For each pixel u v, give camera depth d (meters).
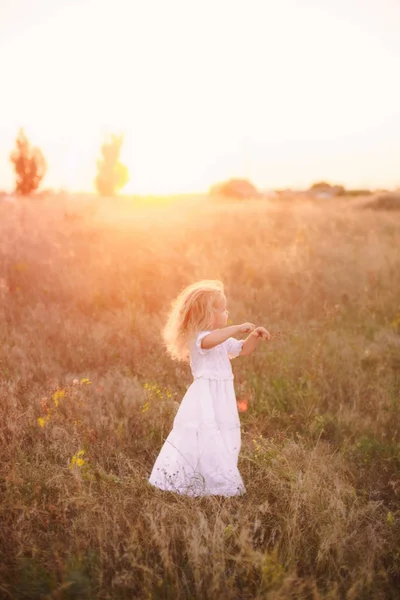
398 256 10.36
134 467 4.00
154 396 4.98
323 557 2.97
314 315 8.08
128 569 2.89
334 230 12.87
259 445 4.06
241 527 3.19
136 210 14.52
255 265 9.71
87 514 3.22
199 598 2.71
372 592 2.80
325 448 4.43
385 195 20.59
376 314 8.14
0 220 11.39
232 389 3.78
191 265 9.62
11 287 8.27
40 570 2.86
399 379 5.77
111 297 8.20
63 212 12.90
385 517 3.52
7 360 5.86
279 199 21.19
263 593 2.72
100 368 5.97
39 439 4.17
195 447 3.62
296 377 5.71
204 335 3.61
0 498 3.39
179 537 3.09
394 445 4.45
